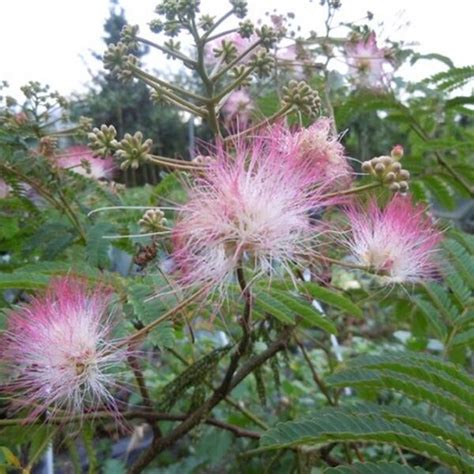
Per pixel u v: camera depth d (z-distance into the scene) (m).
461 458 0.16
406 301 0.41
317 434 0.17
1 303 0.28
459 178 0.44
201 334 0.59
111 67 0.27
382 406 0.19
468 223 0.60
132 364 0.25
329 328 0.23
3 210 0.38
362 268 0.24
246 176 0.21
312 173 0.22
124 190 0.42
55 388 0.21
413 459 0.38
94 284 0.23
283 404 0.57
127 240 0.33
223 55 0.29
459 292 0.30
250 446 0.38
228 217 0.20
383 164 0.21
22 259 0.35
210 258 0.20
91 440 0.26
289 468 0.34
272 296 0.23
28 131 0.37
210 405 0.27
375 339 0.85
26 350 0.21
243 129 0.26
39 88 0.37
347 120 0.46
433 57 0.46
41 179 0.36
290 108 0.25
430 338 0.59
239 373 0.28
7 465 0.22
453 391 0.19
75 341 0.21
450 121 0.49
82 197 0.38
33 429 0.24
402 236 0.24
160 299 0.22
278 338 0.28
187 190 0.21
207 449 0.43
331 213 0.26
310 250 0.22
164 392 0.28
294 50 0.40
